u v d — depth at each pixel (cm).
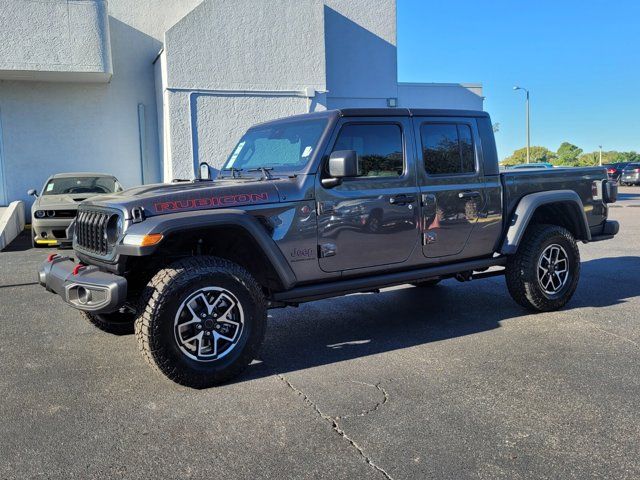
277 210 426
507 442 314
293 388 397
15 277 836
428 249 509
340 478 281
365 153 474
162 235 374
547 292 578
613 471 283
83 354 480
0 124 1560
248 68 1512
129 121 1672
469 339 505
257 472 288
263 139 516
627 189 3391
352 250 463
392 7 1875
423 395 380
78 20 1424
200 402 375
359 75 1862
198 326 391
